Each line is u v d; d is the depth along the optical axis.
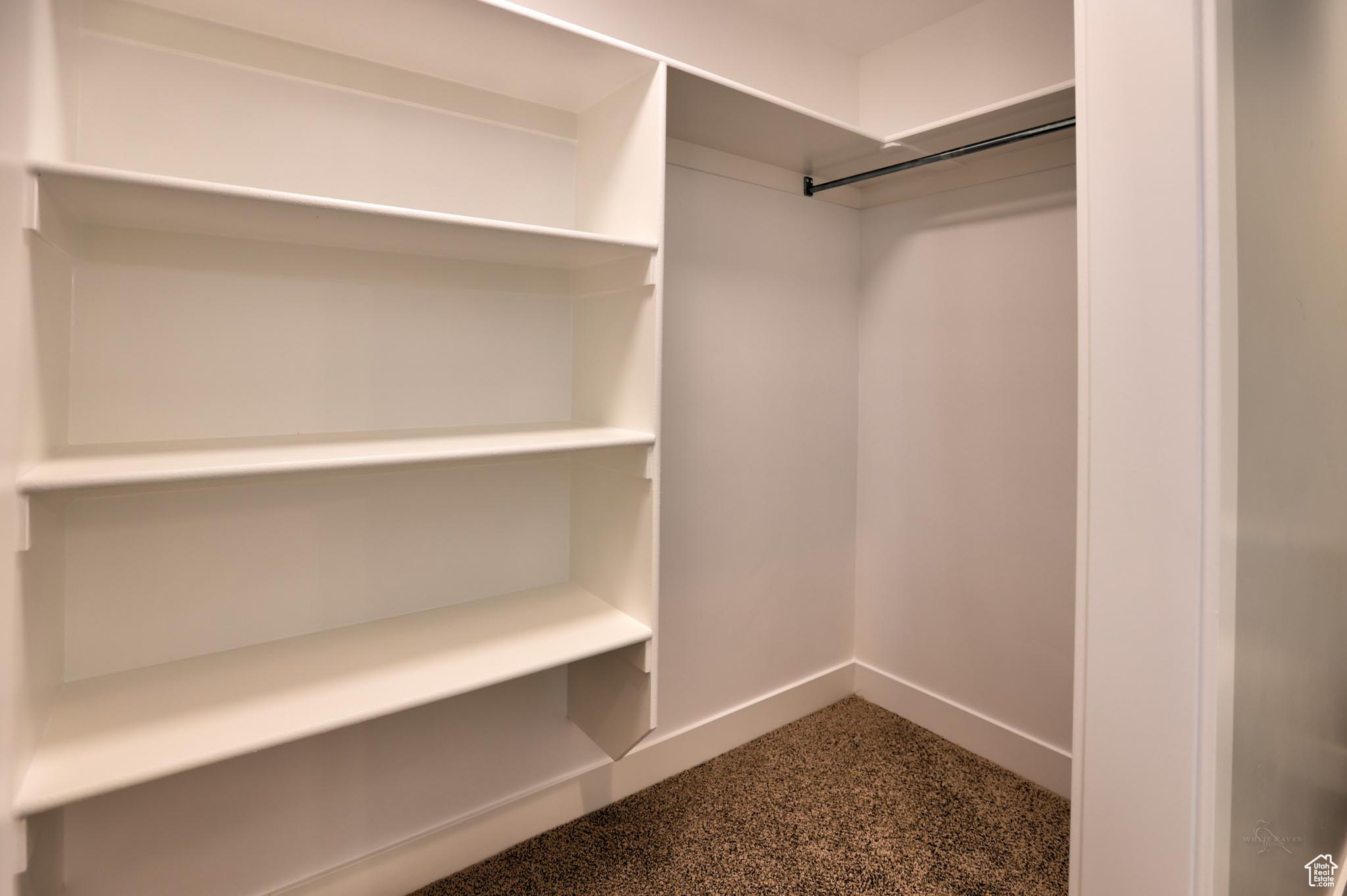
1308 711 1.47
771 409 2.46
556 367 1.85
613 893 1.71
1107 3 1.04
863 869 1.79
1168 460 1.00
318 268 1.49
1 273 0.85
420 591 1.68
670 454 2.19
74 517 1.27
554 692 1.95
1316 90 1.37
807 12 2.26
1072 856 1.13
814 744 2.44
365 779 1.65
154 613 1.36
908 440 2.59
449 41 1.41
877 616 2.73
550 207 1.79
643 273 1.55
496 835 1.85
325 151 1.47
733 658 2.41
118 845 1.36
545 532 1.88
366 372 1.56
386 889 1.68
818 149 2.17
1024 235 2.21
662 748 2.21
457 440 1.45
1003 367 2.29
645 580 1.59
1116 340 1.05
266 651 1.45
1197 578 0.97
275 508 1.48
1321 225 1.41
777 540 2.51
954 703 2.47
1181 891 1.00
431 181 1.60
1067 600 2.15
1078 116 1.08
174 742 1.09
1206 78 0.94
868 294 2.70
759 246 2.38
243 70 1.38
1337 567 1.61
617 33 1.90
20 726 0.96
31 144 0.96
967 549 2.41
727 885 1.74
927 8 2.24
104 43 1.25
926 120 2.36
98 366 1.27
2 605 0.88
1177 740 1.00
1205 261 0.95
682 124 1.93
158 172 1.30
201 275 1.37
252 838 1.51
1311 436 1.38
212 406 1.39
